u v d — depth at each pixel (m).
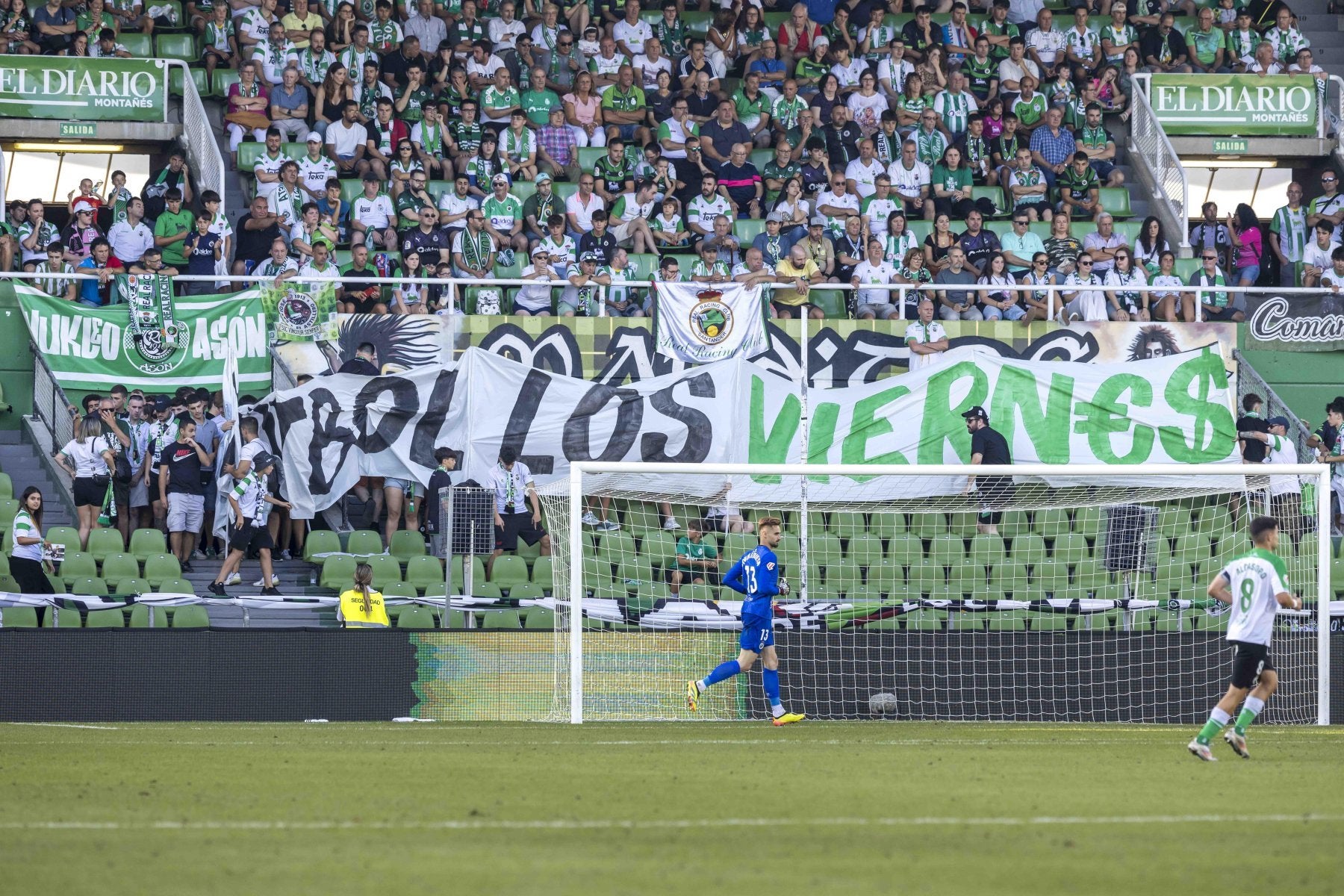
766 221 67.12
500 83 70.81
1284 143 76.44
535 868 18.83
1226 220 73.88
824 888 17.64
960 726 46.38
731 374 59.81
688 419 59.31
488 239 63.69
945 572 56.91
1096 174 72.88
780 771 30.33
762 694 51.38
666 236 67.44
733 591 56.12
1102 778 29.33
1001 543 57.16
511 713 50.28
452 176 68.69
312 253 62.03
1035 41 78.75
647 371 61.34
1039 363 60.94
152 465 57.12
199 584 55.78
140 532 55.62
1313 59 86.31
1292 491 58.34
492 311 62.25
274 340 59.16
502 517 57.56
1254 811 24.48
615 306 63.19
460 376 58.50
